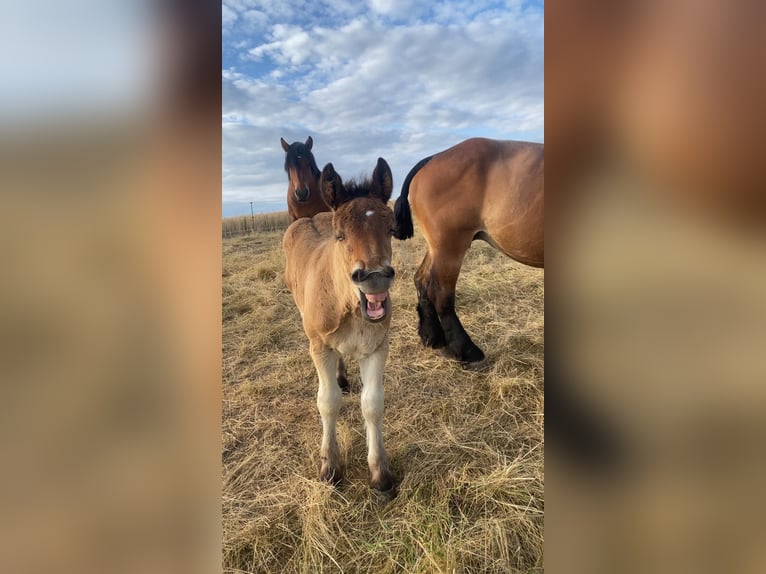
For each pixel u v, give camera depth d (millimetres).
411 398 2871
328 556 1784
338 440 2504
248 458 2410
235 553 1825
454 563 1671
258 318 4539
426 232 3213
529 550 1732
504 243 2975
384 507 2037
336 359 2219
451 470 2186
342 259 1837
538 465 2152
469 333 3611
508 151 2879
